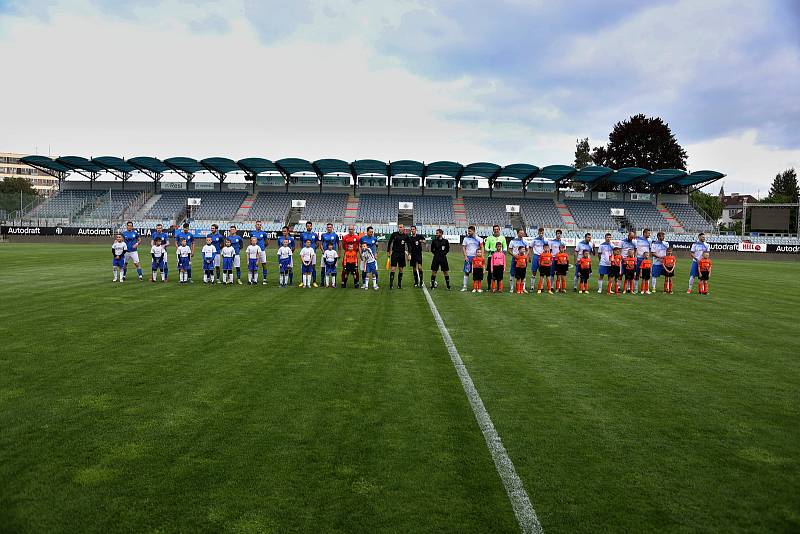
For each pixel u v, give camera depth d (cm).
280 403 541
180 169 5353
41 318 995
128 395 559
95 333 868
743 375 685
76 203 5291
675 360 761
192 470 393
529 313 1189
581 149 8794
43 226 4634
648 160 6328
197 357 722
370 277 1914
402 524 328
